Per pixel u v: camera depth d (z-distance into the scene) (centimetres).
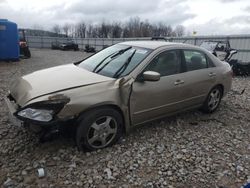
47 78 385
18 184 297
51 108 323
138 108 401
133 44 476
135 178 319
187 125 491
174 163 355
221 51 1374
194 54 496
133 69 400
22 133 412
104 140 375
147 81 403
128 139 416
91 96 349
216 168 350
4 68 1268
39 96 332
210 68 525
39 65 1487
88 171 326
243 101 688
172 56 452
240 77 1202
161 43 471
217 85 545
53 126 328
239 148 414
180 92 457
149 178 320
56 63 1656
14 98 372
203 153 388
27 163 336
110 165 340
